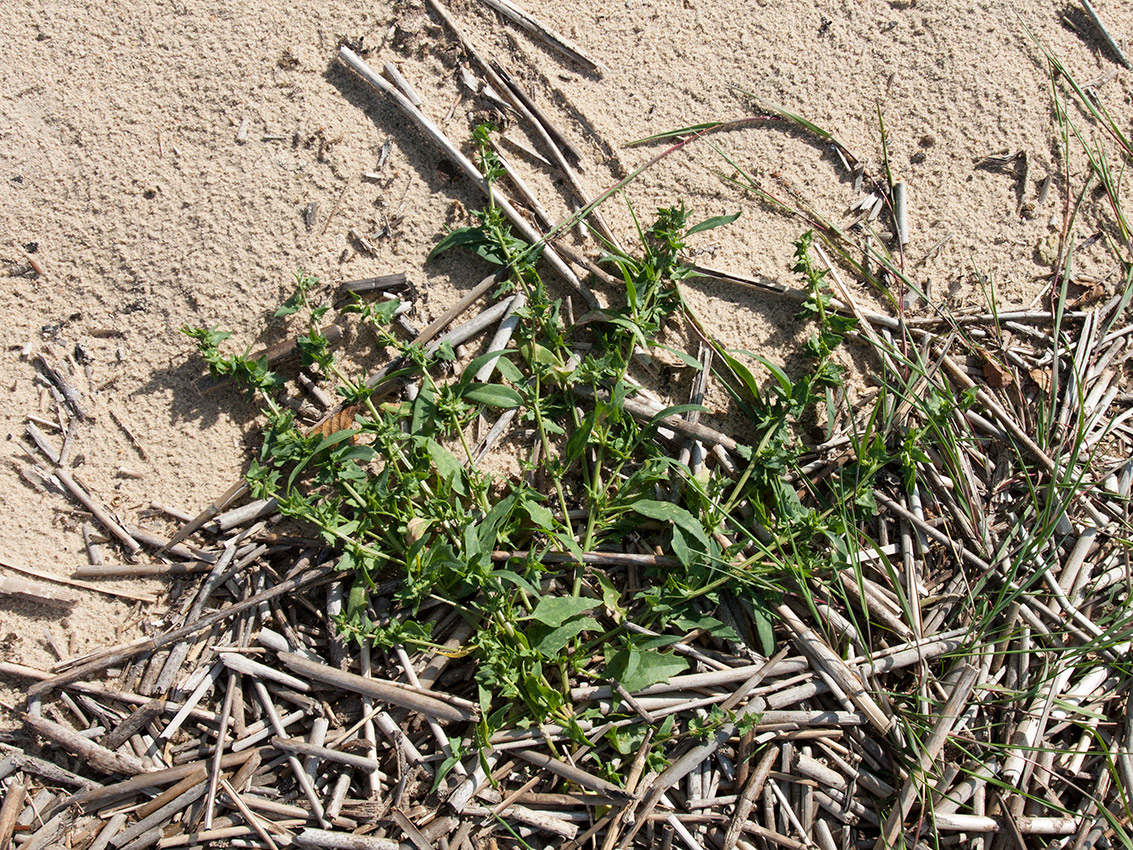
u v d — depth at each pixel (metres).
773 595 0.87
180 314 0.91
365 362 0.91
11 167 0.91
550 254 0.92
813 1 1.01
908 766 0.85
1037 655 0.89
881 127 0.96
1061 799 0.88
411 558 0.84
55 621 0.87
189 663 0.86
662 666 0.85
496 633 0.84
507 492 0.90
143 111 0.92
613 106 0.97
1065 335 0.97
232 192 0.92
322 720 0.85
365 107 0.94
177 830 0.83
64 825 0.83
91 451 0.89
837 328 0.93
